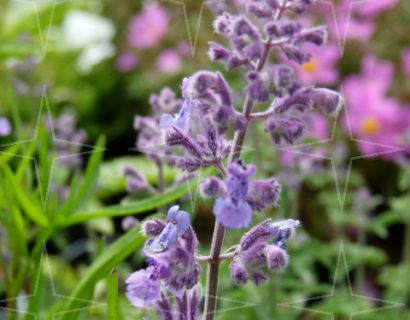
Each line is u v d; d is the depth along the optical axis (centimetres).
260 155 65
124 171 51
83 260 81
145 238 45
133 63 108
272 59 80
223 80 37
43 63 112
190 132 39
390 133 88
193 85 37
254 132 65
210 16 94
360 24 93
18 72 75
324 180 72
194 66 96
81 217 48
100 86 115
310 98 38
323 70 84
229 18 38
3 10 100
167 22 100
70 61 116
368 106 88
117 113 114
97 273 45
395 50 100
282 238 39
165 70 99
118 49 117
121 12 119
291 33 37
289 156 68
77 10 115
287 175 69
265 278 38
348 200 75
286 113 38
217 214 37
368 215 82
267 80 37
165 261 38
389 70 89
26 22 80
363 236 73
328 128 77
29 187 52
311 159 69
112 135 112
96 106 114
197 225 74
